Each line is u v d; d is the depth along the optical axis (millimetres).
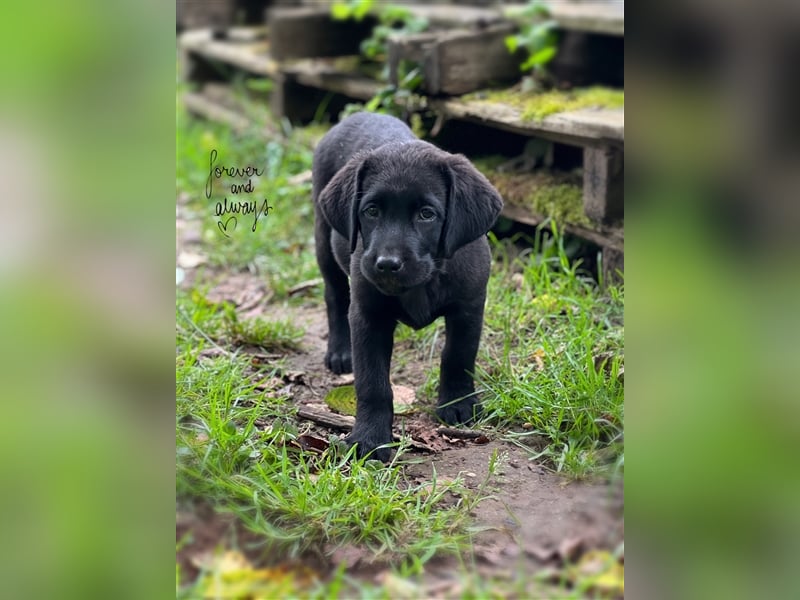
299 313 1602
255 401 1237
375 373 1180
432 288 1181
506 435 1195
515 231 1694
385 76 1866
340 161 1370
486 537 984
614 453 1074
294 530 982
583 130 1461
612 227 1478
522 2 2025
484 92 1713
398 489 1089
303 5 2445
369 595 868
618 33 1654
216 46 2551
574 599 840
